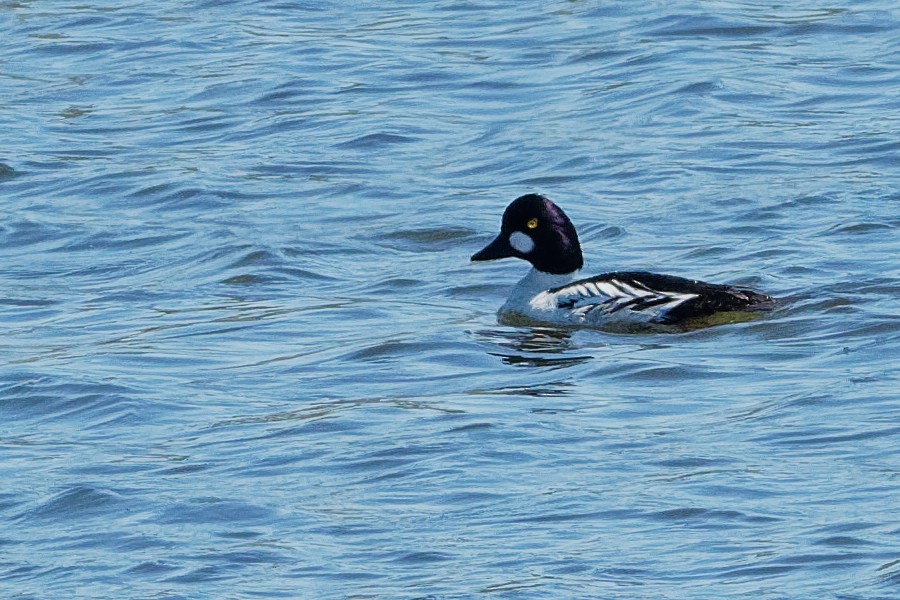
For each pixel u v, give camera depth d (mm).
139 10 34625
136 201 23688
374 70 29656
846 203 21547
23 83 30031
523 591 10672
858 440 13227
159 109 28250
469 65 29609
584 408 14688
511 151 24938
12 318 18812
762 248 20000
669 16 31391
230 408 15133
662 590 10586
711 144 24578
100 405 15305
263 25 33188
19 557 11797
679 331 17297
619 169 23703
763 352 16188
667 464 12945
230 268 20453
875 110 25844
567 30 31359
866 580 10484
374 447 13680
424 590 10781
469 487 12641
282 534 11906
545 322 18000
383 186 23703
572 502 12195
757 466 12766
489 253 18875
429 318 18344
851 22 30625
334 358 16734
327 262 20672
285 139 26281
